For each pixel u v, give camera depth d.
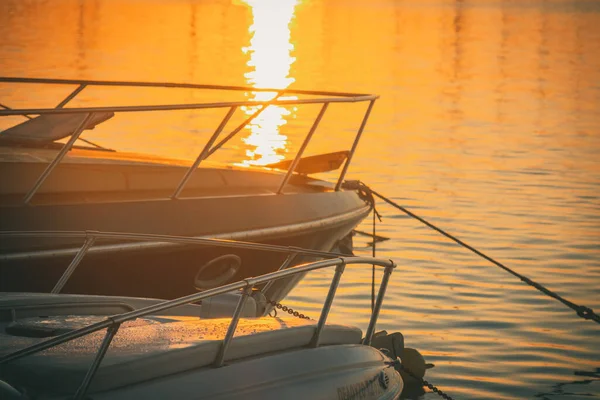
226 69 39.34
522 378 9.23
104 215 8.94
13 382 4.72
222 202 9.72
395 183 19.17
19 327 5.51
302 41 56.88
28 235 7.20
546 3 114.31
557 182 19.67
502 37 63.56
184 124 25.34
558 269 13.16
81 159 9.63
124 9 75.19
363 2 114.94
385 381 6.04
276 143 23.31
